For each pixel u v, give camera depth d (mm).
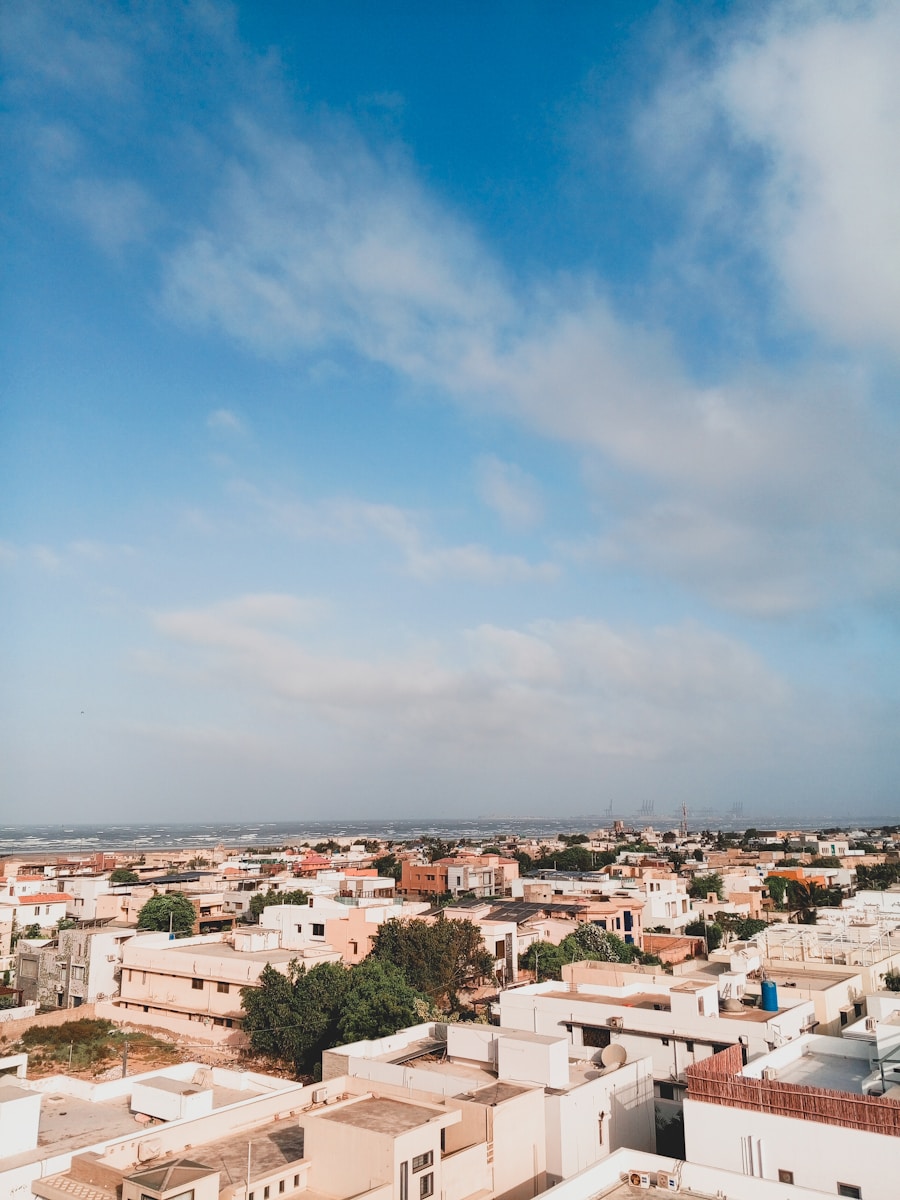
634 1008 41250
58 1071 58469
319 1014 56281
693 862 194000
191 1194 22906
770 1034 37031
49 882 128625
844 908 82000
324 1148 25719
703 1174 24688
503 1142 28891
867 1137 24359
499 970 78188
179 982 69562
